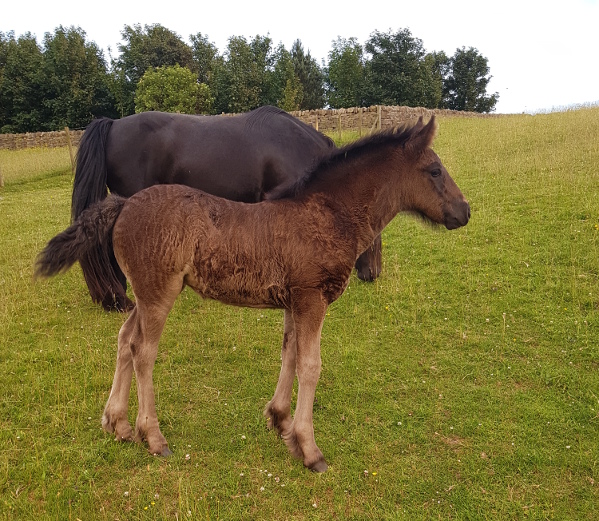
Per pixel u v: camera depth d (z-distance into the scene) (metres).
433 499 2.94
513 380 4.12
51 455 3.26
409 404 3.87
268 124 5.67
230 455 3.33
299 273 3.06
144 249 3.05
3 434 3.46
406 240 7.55
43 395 3.98
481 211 8.05
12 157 19.83
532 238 6.77
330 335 5.04
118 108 35.72
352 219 3.29
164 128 5.59
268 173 5.61
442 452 3.34
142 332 3.20
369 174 3.37
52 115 36.44
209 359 4.66
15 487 3.00
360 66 36.38
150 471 3.14
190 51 39.12
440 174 3.53
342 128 18.80
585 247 6.28
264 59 42.91
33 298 6.04
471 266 6.32
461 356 4.52
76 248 3.12
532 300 5.34
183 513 2.77
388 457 3.29
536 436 3.43
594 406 3.68
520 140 12.68
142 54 36.12
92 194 5.44
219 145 5.56
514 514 2.81
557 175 9.19
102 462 3.23
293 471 3.17
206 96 30.34
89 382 4.17
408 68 34.97
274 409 3.55
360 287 6.14
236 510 2.85
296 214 3.16
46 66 35.50
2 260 7.49
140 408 3.33
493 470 3.16
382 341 4.86
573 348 4.45
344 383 4.19
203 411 3.83
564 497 2.92
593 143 11.05
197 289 3.20
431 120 3.45
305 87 44.06
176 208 3.10
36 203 11.84
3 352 4.68
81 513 2.80
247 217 3.14
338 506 2.87
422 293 5.79
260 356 4.71
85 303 5.91
